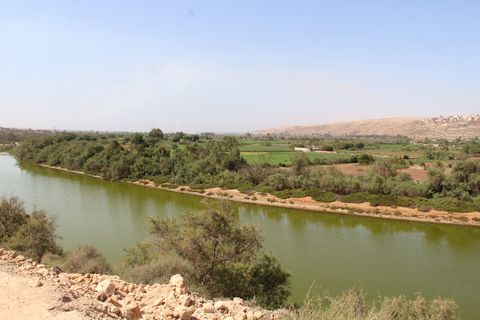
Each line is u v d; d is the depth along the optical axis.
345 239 33.44
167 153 77.31
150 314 6.65
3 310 4.86
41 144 104.12
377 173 54.25
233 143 82.44
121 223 36.94
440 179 47.06
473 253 29.83
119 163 69.38
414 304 13.16
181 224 18.84
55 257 18.81
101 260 16.38
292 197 50.72
